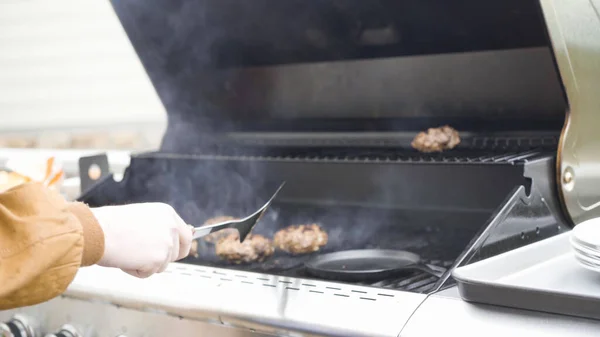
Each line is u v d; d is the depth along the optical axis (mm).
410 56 2045
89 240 1044
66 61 3125
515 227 1462
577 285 1229
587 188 1661
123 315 1481
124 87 3039
